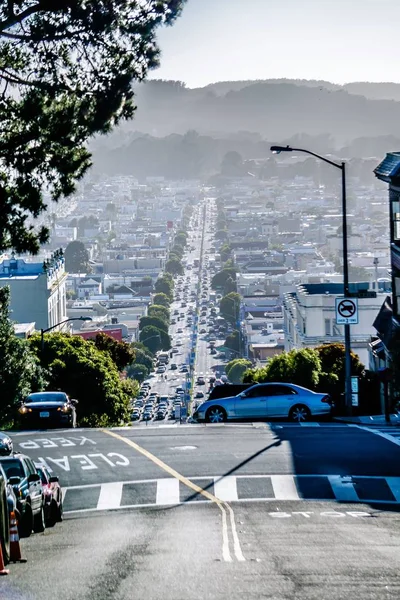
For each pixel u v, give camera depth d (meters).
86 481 45.16
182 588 21.89
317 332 134.38
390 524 34.09
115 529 34.00
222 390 70.75
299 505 39.44
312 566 24.84
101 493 42.72
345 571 24.09
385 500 40.44
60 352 98.62
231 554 26.97
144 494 42.28
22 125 45.50
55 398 65.81
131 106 46.88
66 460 49.81
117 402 100.12
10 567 24.88
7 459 33.28
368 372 90.88
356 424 62.88
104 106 45.69
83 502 41.22
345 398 72.50
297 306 144.12
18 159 45.28
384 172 83.56
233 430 58.69
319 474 45.34
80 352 99.75
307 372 81.81
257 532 32.16
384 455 49.41
